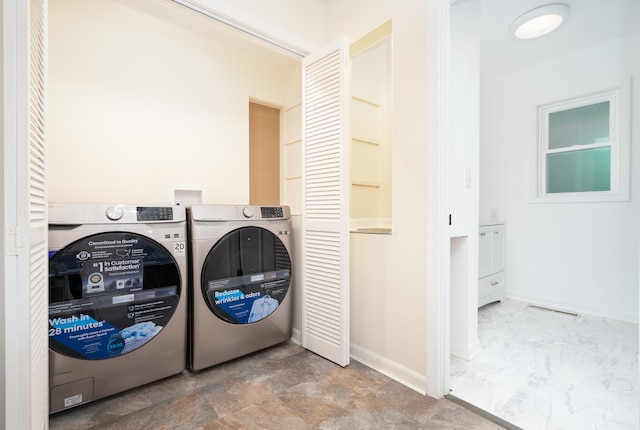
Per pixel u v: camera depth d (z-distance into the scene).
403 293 1.76
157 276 1.68
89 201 1.93
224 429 1.37
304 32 2.13
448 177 1.62
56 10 1.82
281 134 2.93
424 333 1.66
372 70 2.58
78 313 1.45
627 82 2.72
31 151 0.96
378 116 2.64
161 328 1.69
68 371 1.43
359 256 2.03
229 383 1.73
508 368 1.92
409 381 1.72
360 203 2.52
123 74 2.04
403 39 1.75
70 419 1.43
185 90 2.29
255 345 2.04
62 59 1.84
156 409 1.51
